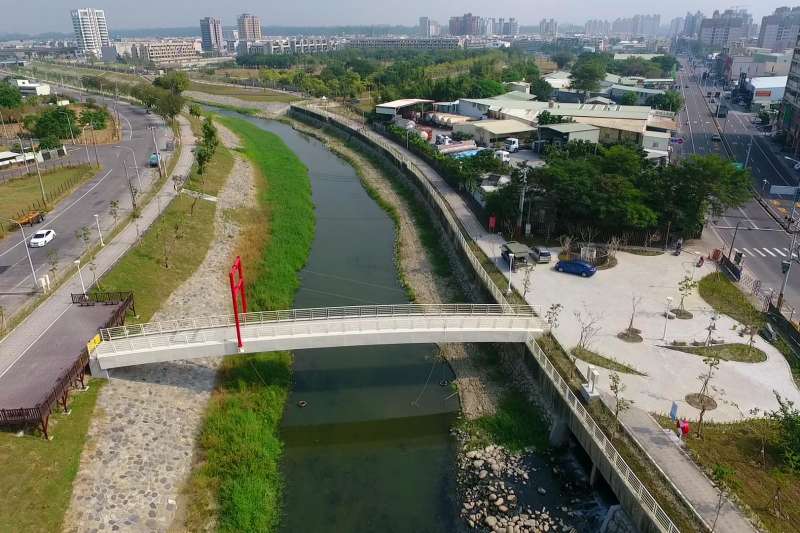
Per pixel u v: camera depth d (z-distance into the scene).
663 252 63.88
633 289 54.69
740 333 46.44
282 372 45.91
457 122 136.75
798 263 61.53
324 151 134.38
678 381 40.16
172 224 68.25
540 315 48.84
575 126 112.00
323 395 44.19
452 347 50.44
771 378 40.66
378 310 54.66
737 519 28.08
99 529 29.64
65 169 91.69
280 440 39.28
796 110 122.00
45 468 31.36
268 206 84.44
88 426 35.19
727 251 64.69
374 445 39.00
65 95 177.75
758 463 32.12
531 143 119.62
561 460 37.16
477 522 32.59
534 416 40.59
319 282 62.16
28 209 70.62
